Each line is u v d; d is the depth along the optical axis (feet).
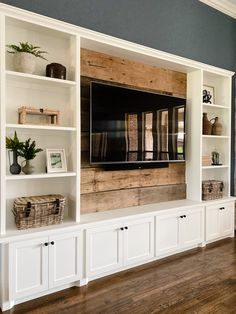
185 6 11.56
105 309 6.98
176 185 11.98
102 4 9.20
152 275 8.80
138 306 7.11
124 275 8.80
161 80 11.36
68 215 8.87
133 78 10.54
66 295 7.61
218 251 10.89
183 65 11.03
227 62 13.39
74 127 8.30
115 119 9.65
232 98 13.60
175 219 10.35
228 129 12.76
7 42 7.80
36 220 7.57
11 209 8.04
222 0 12.52
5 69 7.22
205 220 11.41
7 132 7.95
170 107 11.25
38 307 7.04
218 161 12.96
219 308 7.04
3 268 6.87
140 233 9.36
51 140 8.68
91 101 9.06
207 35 12.43
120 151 9.80
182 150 11.71
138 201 10.84
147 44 10.32
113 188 10.22
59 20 8.18
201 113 11.59
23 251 7.08
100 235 8.41
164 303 7.25
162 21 10.79
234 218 12.98
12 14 7.13
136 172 10.85
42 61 8.43
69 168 8.78
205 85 12.90
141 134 10.36
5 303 6.88
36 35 8.27
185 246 10.71
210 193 11.87
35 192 8.46
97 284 8.21
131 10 9.90
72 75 8.45
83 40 8.57
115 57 10.06
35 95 8.34
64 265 7.74
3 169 7.00
